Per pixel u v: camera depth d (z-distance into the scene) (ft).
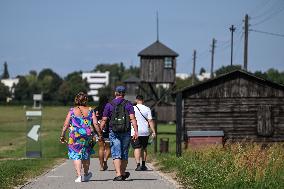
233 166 94.94
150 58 458.09
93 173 108.17
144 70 458.91
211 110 250.57
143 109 114.73
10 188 82.28
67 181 90.53
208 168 97.19
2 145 281.13
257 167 88.74
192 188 81.66
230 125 250.37
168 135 343.46
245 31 296.71
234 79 251.80
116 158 90.58
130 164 140.67
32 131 180.86
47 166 130.21
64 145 251.80
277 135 251.80
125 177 92.38
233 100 251.19
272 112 252.01
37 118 181.57
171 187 81.87
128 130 90.12
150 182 88.84
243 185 78.43
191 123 249.55
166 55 455.63
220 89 251.19
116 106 89.92
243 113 251.19
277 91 252.62
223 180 83.05
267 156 101.86
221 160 114.21
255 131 251.19
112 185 83.92
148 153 187.11
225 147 142.51
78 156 88.48
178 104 149.07
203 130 249.34
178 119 148.56
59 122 527.40
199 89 250.78
